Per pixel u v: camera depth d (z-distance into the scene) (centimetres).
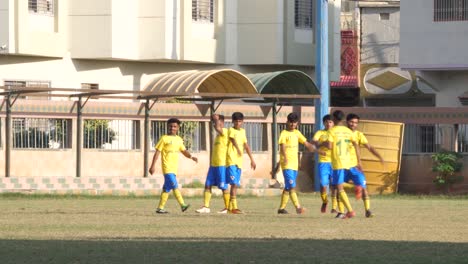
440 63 10769
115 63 10812
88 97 8606
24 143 8456
